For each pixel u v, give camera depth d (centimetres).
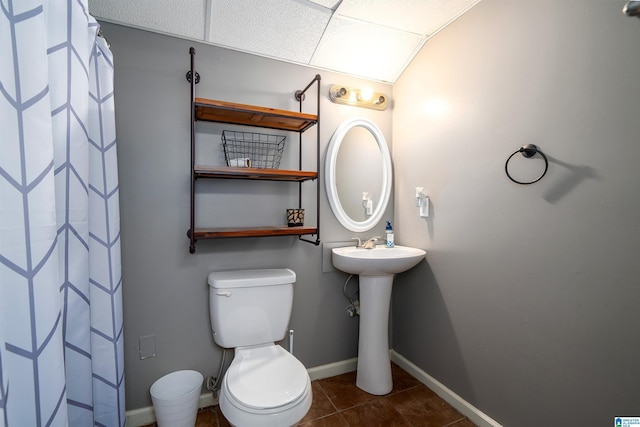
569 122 116
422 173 191
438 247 179
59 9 88
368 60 194
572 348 116
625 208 101
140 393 155
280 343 187
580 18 112
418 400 174
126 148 150
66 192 95
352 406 170
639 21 97
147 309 156
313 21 166
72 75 94
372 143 211
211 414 162
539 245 127
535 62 127
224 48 169
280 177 169
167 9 146
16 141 67
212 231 148
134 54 151
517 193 135
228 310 152
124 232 150
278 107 183
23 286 68
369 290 183
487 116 149
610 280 105
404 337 207
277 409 108
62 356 77
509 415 140
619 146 102
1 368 62
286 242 185
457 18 165
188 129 162
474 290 157
